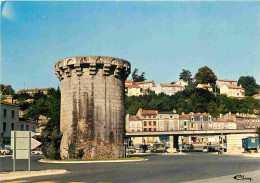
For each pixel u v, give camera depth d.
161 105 162.38
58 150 39.12
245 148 73.25
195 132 88.81
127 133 86.56
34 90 185.38
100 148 37.84
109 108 38.91
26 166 30.36
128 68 41.31
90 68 38.03
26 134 23.94
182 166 28.95
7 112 74.50
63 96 40.09
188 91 187.88
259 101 174.88
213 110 160.50
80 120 38.06
